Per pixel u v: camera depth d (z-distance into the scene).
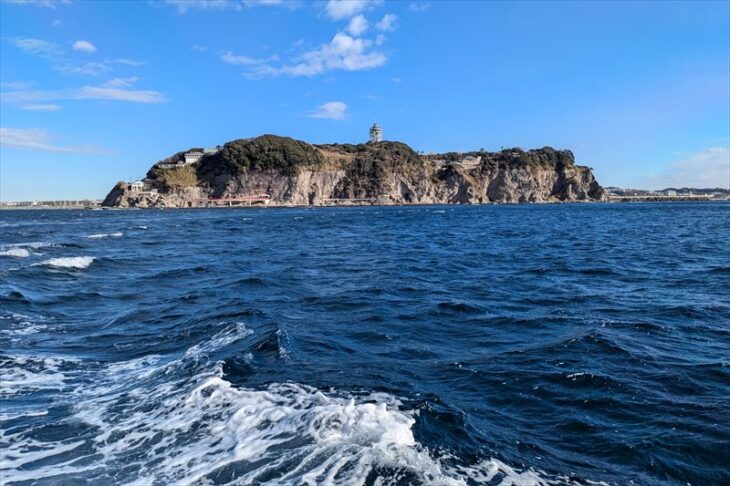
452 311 12.68
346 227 55.91
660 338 9.98
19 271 18.52
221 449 5.28
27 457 5.34
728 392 7.14
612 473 5.04
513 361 8.55
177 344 9.59
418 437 5.52
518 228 52.75
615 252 27.72
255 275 19.06
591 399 6.91
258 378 7.43
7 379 7.89
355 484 4.49
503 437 5.73
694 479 4.98
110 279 18.19
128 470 4.99
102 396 7.06
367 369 7.99
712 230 46.31
